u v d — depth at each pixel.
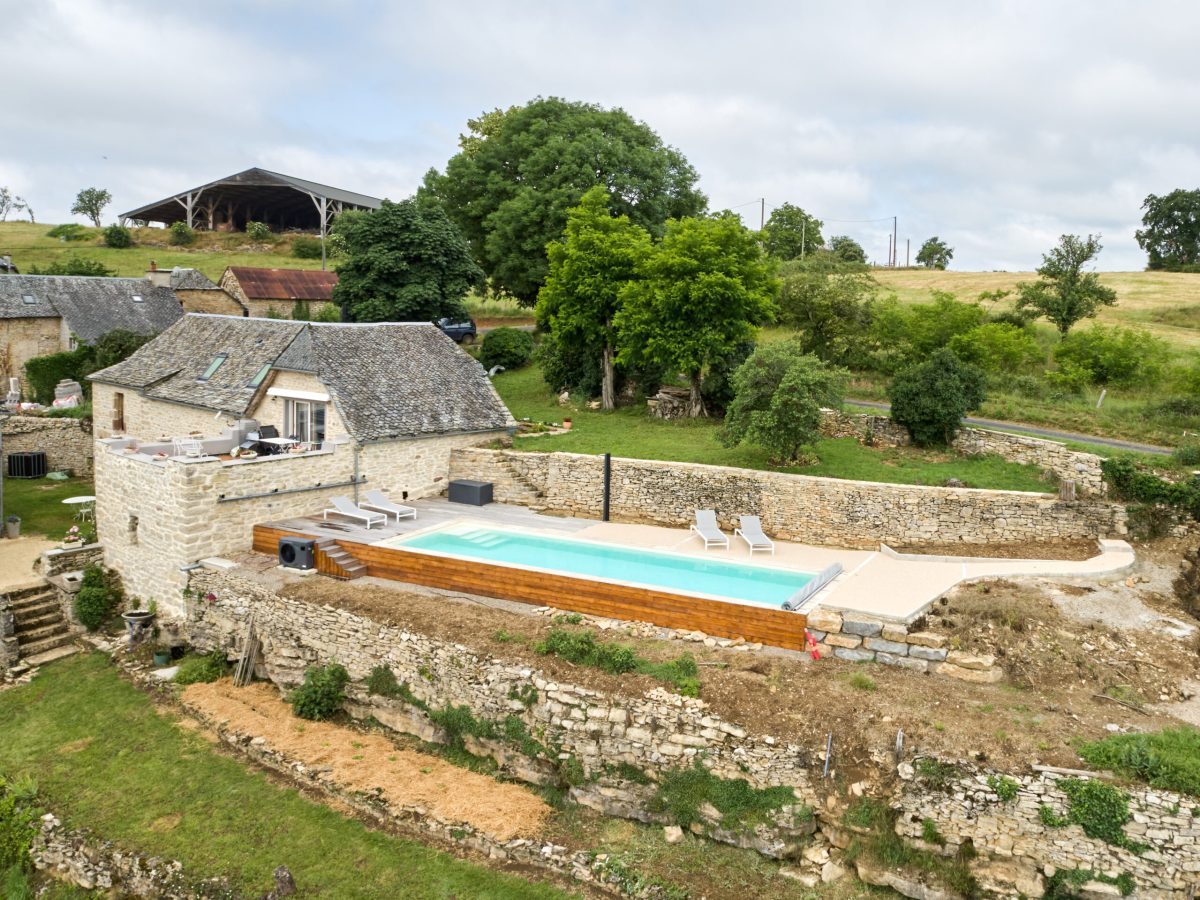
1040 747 12.89
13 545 25.67
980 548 21.19
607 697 14.95
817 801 13.41
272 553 21.92
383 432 25.48
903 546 21.64
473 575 19.23
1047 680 14.89
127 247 87.69
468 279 41.25
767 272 31.34
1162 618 16.89
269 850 14.34
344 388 25.95
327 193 93.50
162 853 14.34
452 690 16.61
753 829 13.55
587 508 25.59
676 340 29.42
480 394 29.47
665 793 14.29
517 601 18.81
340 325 28.72
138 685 19.81
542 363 36.81
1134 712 14.02
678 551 21.41
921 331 36.44
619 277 32.84
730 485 23.61
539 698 15.50
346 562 20.56
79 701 19.17
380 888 13.50
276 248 91.50
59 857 14.64
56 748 17.45
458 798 15.26
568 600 18.27
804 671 15.35
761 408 24.33
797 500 22.88
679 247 29.33
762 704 14.34
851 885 12.96
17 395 39.34
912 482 23.30
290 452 24.27
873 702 14.20
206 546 21.45
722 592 18.06
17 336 42.84
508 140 45.78
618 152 40.84
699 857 13.65
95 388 33.69
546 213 40.44
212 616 20.69
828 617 15.95
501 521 24.38
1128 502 21.23
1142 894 11.73
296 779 16.20
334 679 18.17
